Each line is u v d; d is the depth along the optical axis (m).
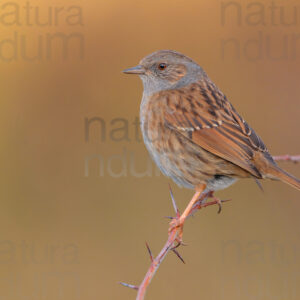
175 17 13.27
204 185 7.81
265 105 13.23
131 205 11.73
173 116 7.79
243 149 7.53
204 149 7.66
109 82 12.84
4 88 12.57
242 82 13.29
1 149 12.15
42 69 12.77
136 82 12.87
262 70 13.31
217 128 7.68
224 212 11.62
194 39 13.25
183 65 8.41
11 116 12.44
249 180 11.80
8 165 12.08
